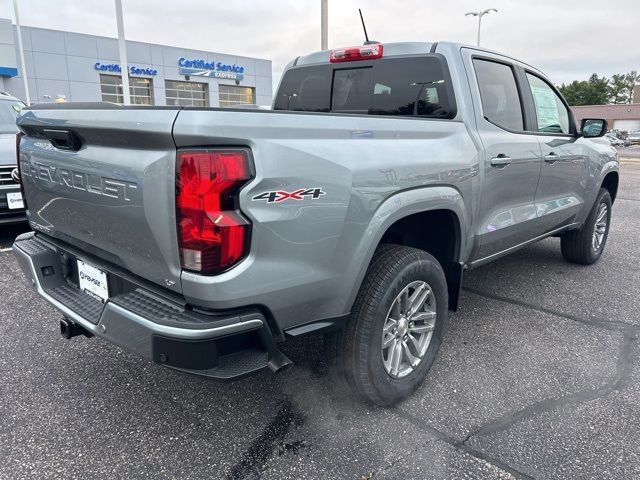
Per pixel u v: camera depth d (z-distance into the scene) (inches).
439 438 96.7
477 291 178.9
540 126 156.8
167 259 76.4
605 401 108.8
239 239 73.5
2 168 211.9
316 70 156.5
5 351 129.6
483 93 130.2
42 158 99.3
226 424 101.0
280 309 82.2
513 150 134.1
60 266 109.1
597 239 211.5
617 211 363.6
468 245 122.4
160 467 88.6
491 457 91.2
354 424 101.0
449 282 122.7
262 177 74.0
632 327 148.4
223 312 76.7
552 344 136.9
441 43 128.3
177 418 102.7
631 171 750.5
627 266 211.9
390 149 95.8
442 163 106.4
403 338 107.1
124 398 109.5
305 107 161.2
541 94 159.5
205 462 90.0
